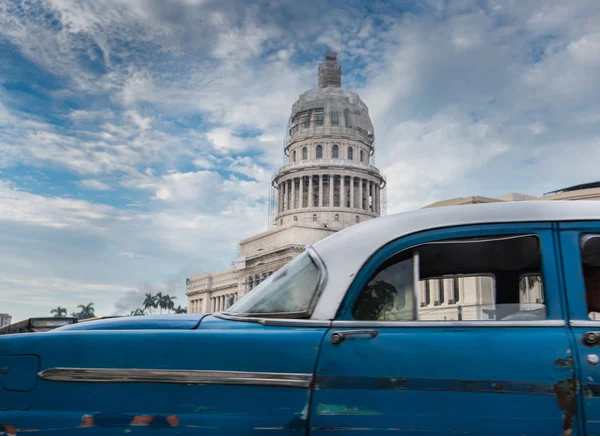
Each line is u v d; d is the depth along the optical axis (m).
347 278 2.75
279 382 2.49
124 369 2.58
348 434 2.40
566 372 2.40
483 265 2.92
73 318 17.58
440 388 2.41
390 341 2.54
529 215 2.78
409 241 2.80
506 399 2.38
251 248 98.94
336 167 99.19
